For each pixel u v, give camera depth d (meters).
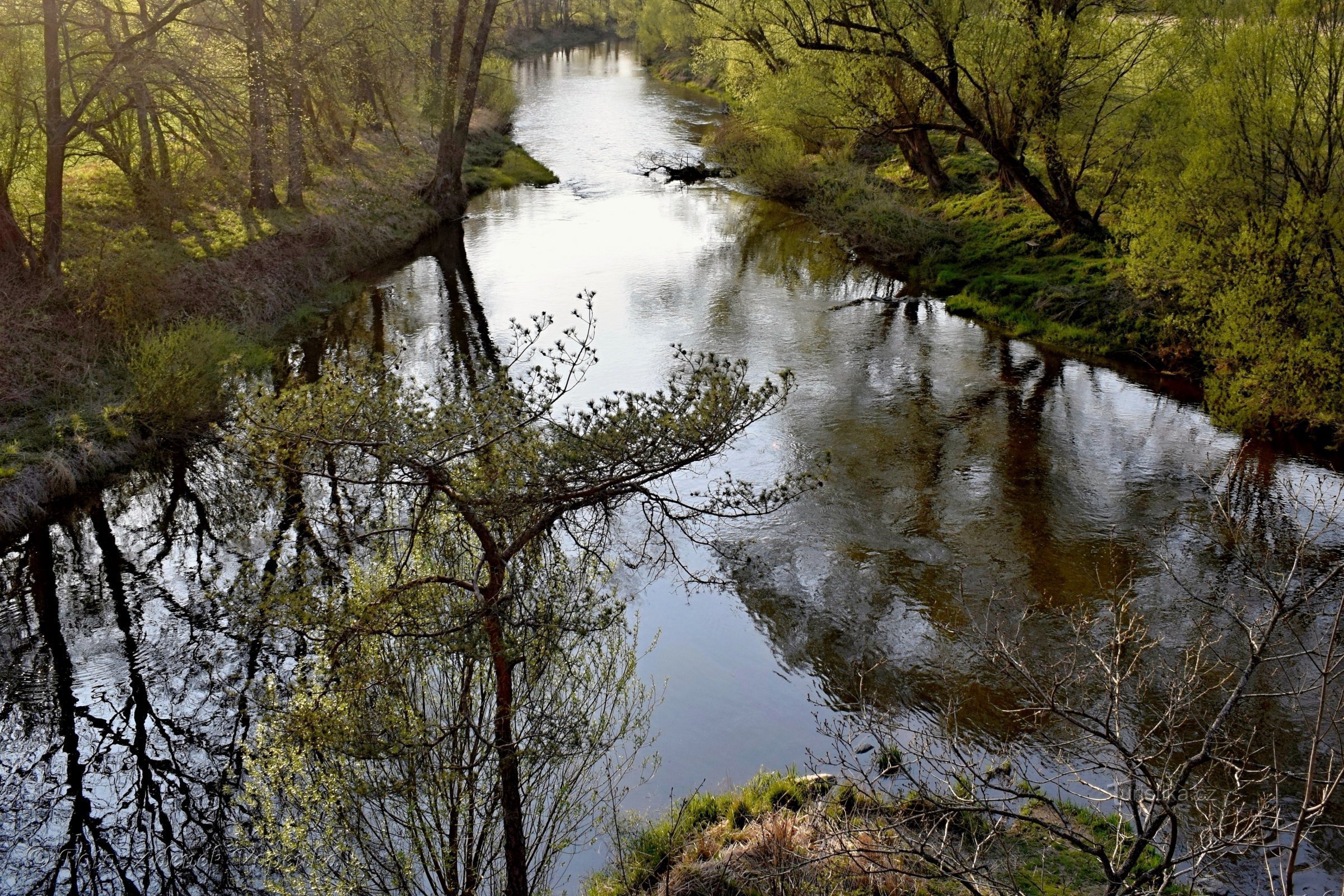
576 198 33.06
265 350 17.34
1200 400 15.50
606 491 6.85
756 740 8.60
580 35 99.69
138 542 12.05
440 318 20.67
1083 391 16.11
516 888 6.27
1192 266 14.96
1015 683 9.13
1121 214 19.61
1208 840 5.68
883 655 9.70
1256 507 12.05
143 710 9.18
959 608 10.35
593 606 7.40
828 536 11.79
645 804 7.83
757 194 33.31
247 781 7.29
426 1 29.12
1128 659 9.27
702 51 34.78
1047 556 11.23
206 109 17.30
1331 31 13.19
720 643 9.98
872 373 17.14
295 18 23.45
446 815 6.67
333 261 23.02
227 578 11.15
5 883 7.42
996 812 5.27
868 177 29.25
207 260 18.59
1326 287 13.33
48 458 12.70
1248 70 14.05
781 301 21.80
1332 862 6.84
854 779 7.38
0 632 10.30
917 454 13.92
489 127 42.06
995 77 20.58
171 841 7.78
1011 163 21.19
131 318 15.69
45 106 17.05
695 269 24.67
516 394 7.07
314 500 8.71
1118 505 12.32
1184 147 16.41
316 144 28.72
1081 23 20.16
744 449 14.09
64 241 17.25
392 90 33.91
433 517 7.38
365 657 6.37
